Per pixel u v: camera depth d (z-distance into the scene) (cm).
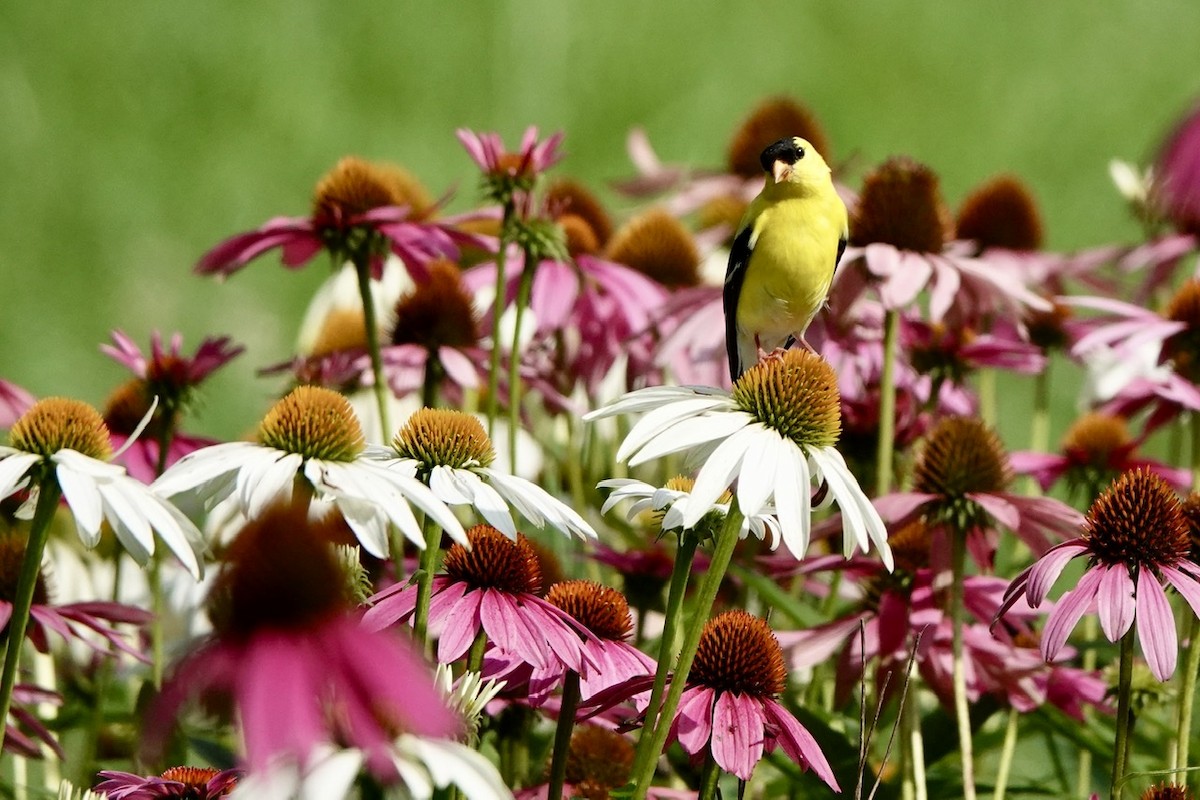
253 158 875
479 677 302
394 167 352
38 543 302
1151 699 327
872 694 328
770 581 328
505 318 353
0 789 323
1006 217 365
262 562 285
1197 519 313
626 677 307
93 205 783
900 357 345
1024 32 1140
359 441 304
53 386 626
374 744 285
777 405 305
